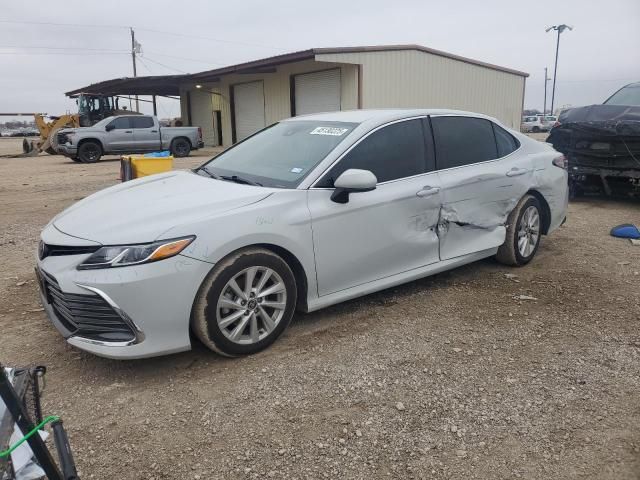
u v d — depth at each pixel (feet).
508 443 9.08
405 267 14.62
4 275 17.79
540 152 18.72
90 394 10.60
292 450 8.93
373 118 14.60
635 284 16.69
